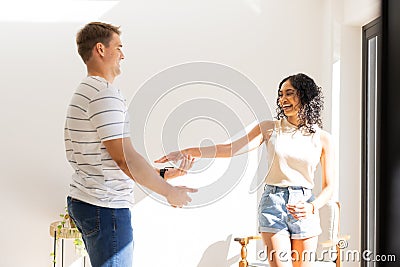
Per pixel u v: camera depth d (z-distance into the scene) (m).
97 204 2.08
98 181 2.09
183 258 4.07
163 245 4.05
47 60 3.97
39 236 3.92
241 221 4.11
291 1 4.17
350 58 3.99
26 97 3.95
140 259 4.03
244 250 3.52
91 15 4.02
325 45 4.13
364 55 3.91
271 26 4.16
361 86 3.99
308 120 2.82
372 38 3.84
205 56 4.11
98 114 2.04
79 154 2.11
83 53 2.25
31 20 3.96
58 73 3.98
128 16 4.05
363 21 3.83
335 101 3.98
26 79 3.95
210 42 4.12
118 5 4.04
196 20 4.11
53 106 3.97
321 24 4.18
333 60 3.98
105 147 2.07
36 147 3.95
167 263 4.06
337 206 3.56
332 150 2.84
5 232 3.90
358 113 3.99
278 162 2.75
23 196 3.92
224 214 4.10
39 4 3.97
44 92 3.96
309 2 4.18
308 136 2.80
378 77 0.44
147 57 4.06
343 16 3.97
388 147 0.43
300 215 2.66
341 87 3.98
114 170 2.09
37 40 3.96
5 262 3.90
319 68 4.18
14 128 3.93
